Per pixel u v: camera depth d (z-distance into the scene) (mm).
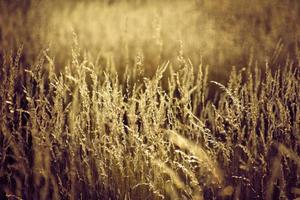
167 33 4391
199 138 2574
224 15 4625
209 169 2266
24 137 2623
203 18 4656
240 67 3676
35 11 4949
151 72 3590
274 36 4152
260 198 2334
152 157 2236
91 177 2318
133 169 2342
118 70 3582
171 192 2268
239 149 2486
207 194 2303
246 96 2574
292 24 4398
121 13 5031
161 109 2346
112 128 2340
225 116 2596
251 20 4512
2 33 4172
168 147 2348
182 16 4789
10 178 2412
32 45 3869
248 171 2334
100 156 2348
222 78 3545
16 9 4969
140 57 2982
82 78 2500
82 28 4586
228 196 2297
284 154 2434
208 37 4188
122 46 4047
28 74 2846
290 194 2332
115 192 2301
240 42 4039
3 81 2684
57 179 2377
